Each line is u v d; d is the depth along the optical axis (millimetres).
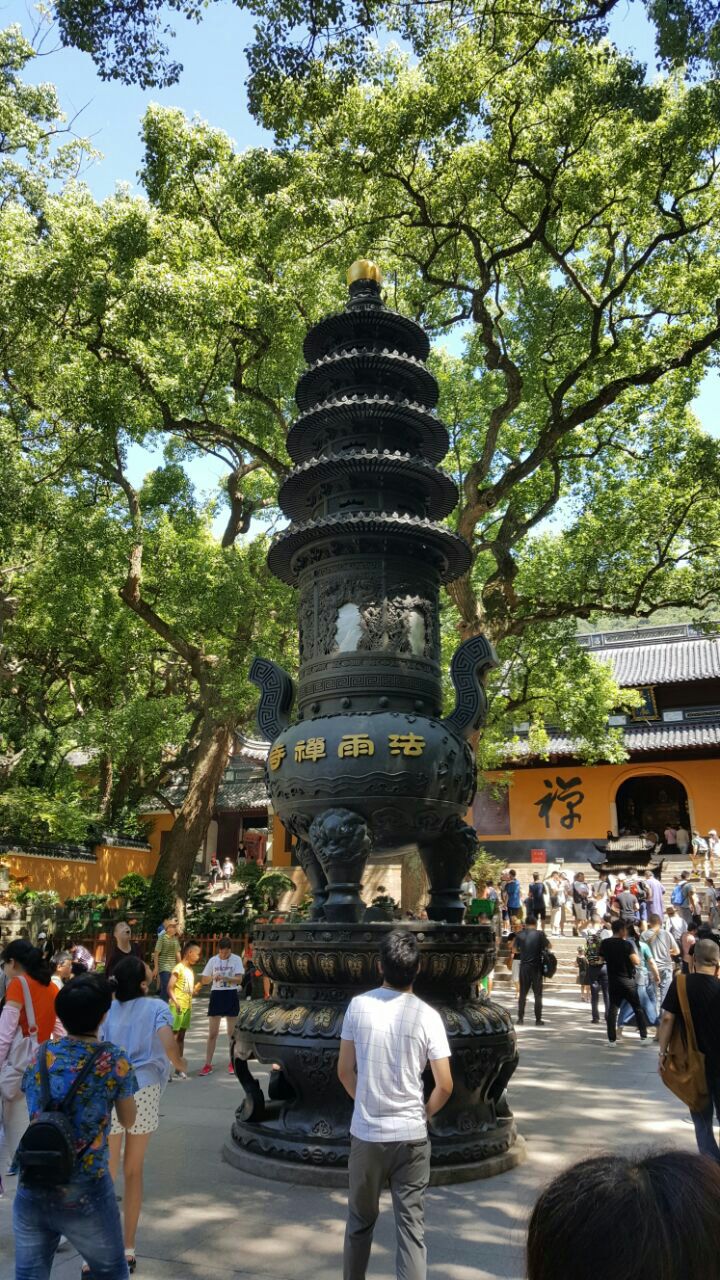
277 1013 6648
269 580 19406
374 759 6785
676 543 19094
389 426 8078
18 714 27859
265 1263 4602
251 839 40750
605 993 13789
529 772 35406
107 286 13930
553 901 25234
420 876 15906
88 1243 3430
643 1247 1122
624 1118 7746
